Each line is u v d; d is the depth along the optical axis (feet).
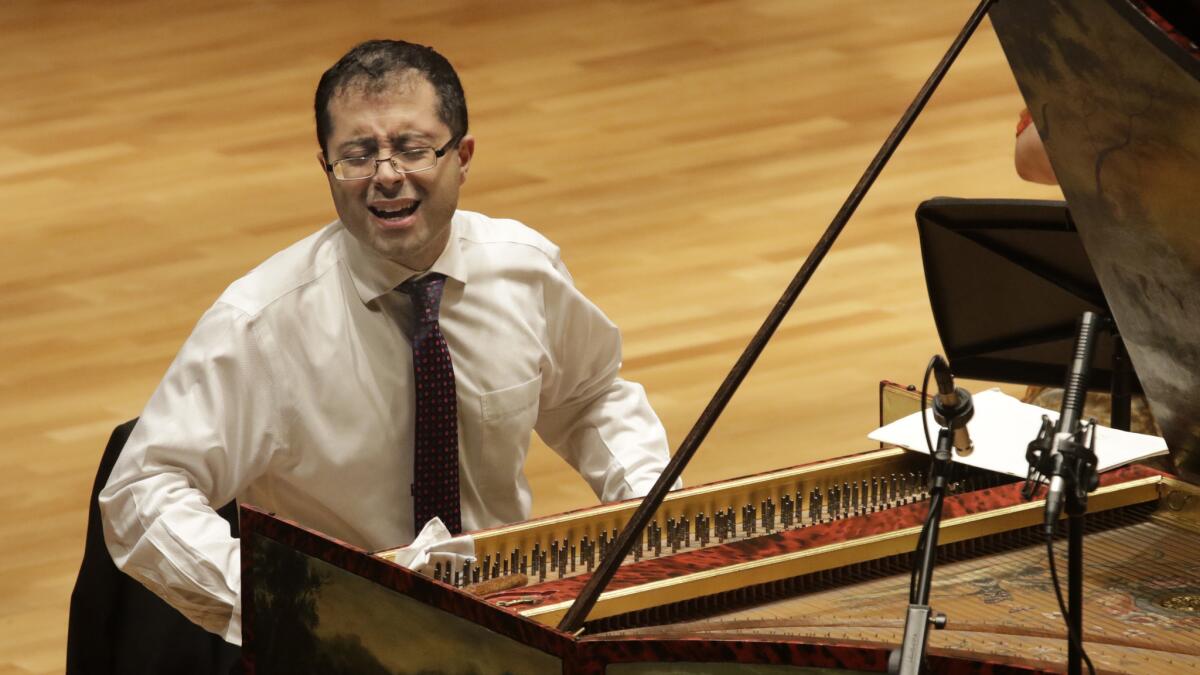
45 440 53.01
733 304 61.87
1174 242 21.40
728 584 24.57
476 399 30.50
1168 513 27.89
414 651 21.38
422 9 100.27
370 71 28.37
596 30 95.81
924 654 17.67
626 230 69.10
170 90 87.76
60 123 83.10
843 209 21.70
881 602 24.62
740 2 100.58
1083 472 18.44
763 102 84.28
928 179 73.56
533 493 49.75
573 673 19.65
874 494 28.45
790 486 28.45
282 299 29.09
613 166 76.33
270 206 72.69
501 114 83.35
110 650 29.96
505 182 74.49
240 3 102.17
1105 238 22.52
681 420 53.47
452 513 29.94
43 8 101.86
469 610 20.66
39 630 42.98
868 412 54.03
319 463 29.53
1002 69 87.97
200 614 27.53
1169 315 22.65
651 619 24.34
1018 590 25.03
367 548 30.32
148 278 65.51
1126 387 30.22
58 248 68.39
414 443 29.84
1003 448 29.35
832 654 18.65
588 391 33.09
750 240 67.67
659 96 85.56
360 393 29.55
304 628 22.79
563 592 24.18
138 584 29.78
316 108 28.94
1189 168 20.17
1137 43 19.21
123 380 57.11
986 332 30.89
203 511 27.84
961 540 26.81
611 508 27.02
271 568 23.08
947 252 29.81
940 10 98.07
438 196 28.71
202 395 28.50
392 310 29.84
